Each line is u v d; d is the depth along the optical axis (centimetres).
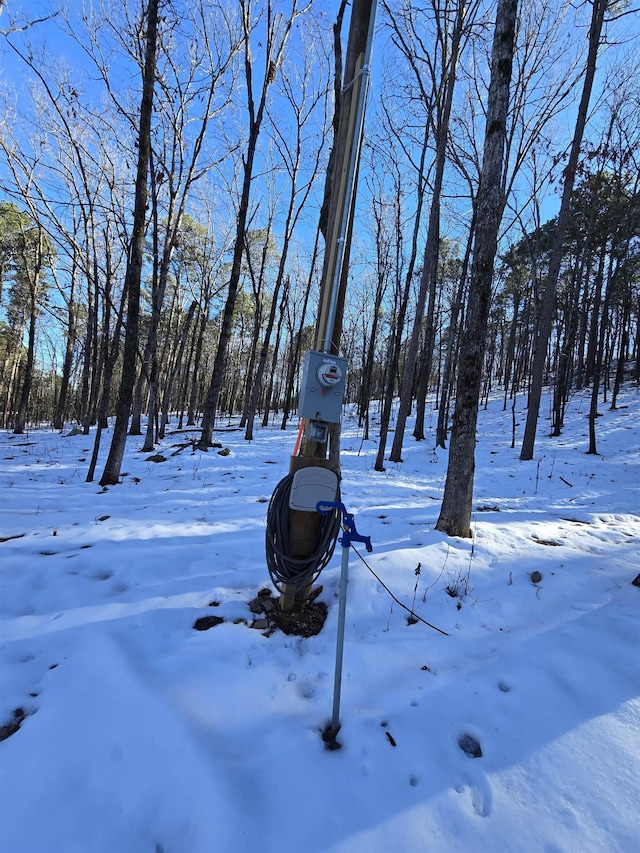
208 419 1120
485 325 449
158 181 1190
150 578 359
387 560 385
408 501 652
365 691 247
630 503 712
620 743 214
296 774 192
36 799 177
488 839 172
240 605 322
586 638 289
